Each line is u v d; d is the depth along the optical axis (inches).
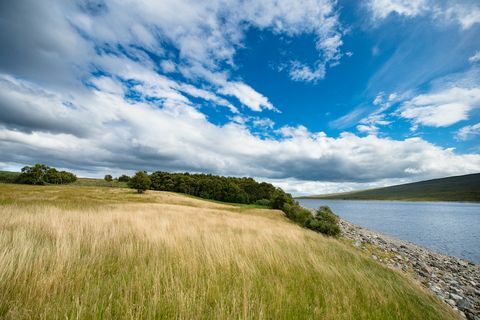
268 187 3814.0
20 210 434.0
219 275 182.7
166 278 148.3
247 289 154.3
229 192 3526.1
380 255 721.0
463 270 719.7
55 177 3971.5
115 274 166.2
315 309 141.6
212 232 392.8
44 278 127.4
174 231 349.1
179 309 118.0
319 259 283.6
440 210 4097.0
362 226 1952.5
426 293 297.6
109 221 389.7
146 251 230.5
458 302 348.5
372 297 184.7
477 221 2342.5
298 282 193.8
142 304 113.7
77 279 140.3
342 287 191.3
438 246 1193.4
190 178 3929.6
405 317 161.6
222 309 120.5
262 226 652.1
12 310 103.0
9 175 4037.9
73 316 100.5
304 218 1302.9
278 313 131.4
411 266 631.2
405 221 2389.3
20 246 177.8
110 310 108.0
